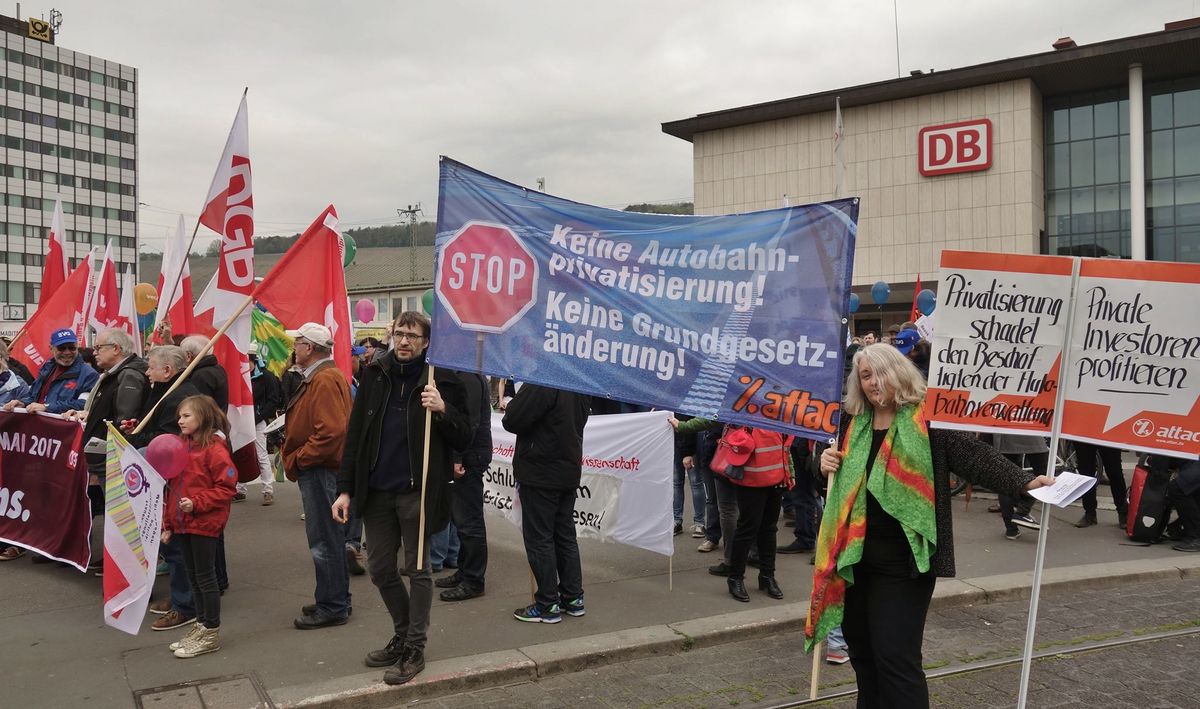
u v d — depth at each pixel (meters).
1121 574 7.07
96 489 7.25
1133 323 4.08
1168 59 28.30
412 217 60.62
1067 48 28.97
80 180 85.25
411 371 4.91
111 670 4.84
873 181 32.00
